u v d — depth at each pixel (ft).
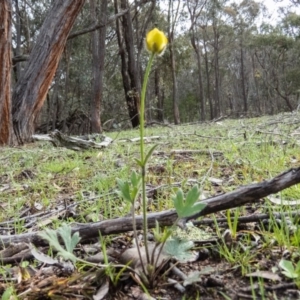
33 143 21.94
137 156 10.82
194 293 2.59
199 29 103.35
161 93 92.48
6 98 21.22
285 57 113.70
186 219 3.31
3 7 19.85
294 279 2.62
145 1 48.03
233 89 136.67
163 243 2.72
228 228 3.87
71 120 57.77
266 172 6.97
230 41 109.29
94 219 4.73
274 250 3.20
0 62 20.54
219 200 3.21
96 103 42.32
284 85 112.27
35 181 8.51
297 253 3.07
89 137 17.20
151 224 3.36
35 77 23.56
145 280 2.69
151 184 6.81
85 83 59.93
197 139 15.11
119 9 53.26
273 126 18.78
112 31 63.67
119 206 5.47
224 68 125.39
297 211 3.97
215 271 2.88
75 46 59.36
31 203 6.30
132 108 48.14
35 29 58.49
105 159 10.80
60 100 62.75
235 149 10.07
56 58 24.08
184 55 83.10
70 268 3.12
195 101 119.44
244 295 2.51
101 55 41.86
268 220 3.85
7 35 20.43
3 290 2.83
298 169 3.07
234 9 103.96
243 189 3.17
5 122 21.47
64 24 23.66
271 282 2.64
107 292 2.67
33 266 3.36
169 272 2.87
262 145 10.54
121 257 3.05
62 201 6.34
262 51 120.37
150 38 2.51
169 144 13.71
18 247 3.46
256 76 119.44
